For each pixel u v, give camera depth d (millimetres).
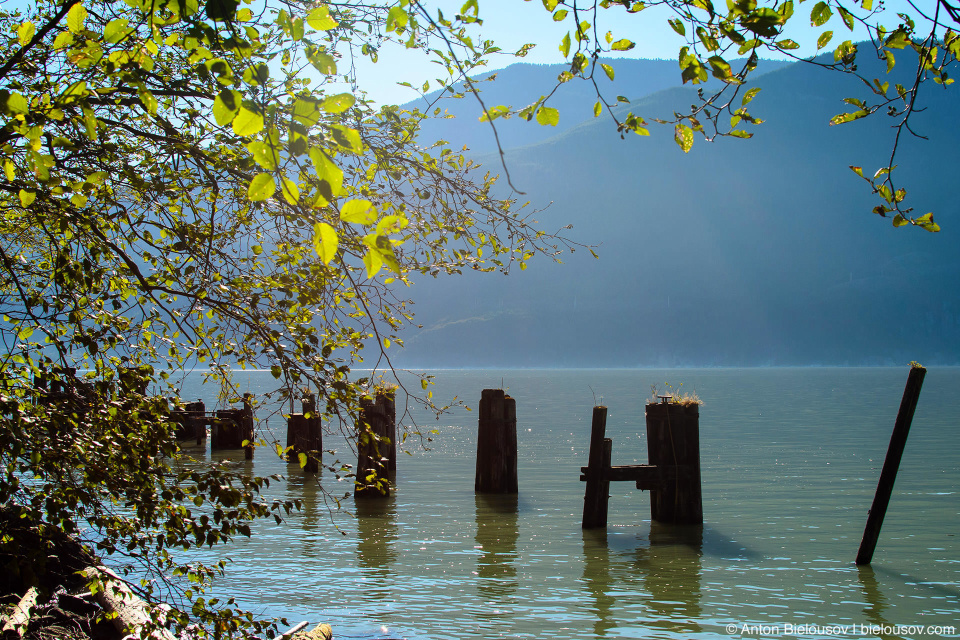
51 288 4586
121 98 4199
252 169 4352
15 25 4480
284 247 4668
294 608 8695
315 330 4418
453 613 8664
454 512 14398
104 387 3832
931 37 3023
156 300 4090
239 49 2635
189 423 25312
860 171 3350
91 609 6688
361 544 11820
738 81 3041
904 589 9594
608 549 11555
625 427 33531
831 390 72375
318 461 4457
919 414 39375
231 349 4543
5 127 3160
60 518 3838
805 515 14000
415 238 4926
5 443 3445
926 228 3271
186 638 5684
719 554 11258
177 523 4074
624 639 7957
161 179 4348
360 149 2342
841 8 3104
